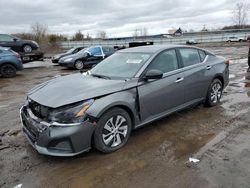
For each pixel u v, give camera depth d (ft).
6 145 13.14
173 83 14.58
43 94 11.85
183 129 14.49
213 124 15.10
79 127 10.59
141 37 192.75
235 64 41.52
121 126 12.28
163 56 14.78
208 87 17.57
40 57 56.75
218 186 9.22
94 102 11.17
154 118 13.99
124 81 12.67
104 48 51.19
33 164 11.23
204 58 17.67
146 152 11.96
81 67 48.26
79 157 11.66
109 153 11.95
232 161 10.84
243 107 18.08
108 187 9.49
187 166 10.62
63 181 9.96
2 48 40.09
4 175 10.44
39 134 10.64
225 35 156.56
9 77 39.65
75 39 188.96
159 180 9.77
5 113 18.90
